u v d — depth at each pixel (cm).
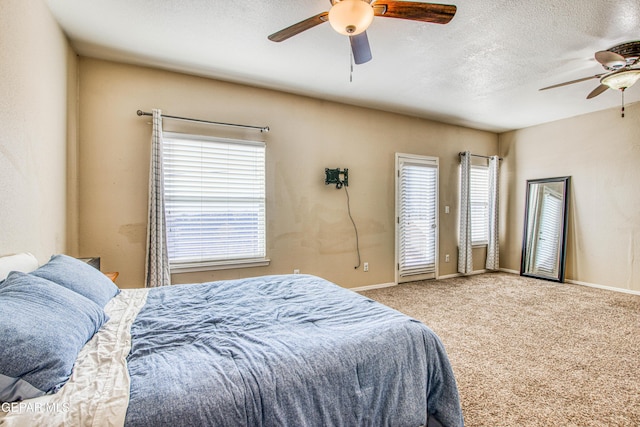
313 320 152
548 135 519
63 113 259
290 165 389
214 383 100
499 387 203
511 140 573
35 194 204
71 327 118
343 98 408
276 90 379
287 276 251
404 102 424
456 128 535
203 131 340
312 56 296
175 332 140
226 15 234
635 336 282
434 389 145
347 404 116
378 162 456
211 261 345
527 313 345
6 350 93
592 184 468
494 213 564
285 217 387
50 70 229
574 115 483
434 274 512
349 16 180
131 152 310
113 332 138
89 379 101
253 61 305
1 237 163
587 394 196
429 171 505
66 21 241
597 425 168
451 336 283
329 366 116
